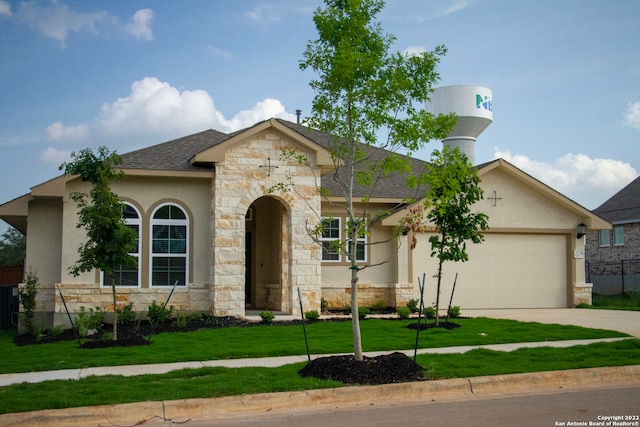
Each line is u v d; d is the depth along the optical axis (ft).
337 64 34.12
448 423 25.94
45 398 28.96
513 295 74.59
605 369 35.37
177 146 66.90
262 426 26.21
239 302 60.08
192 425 26.66
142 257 60.80
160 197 61.62
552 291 75.87
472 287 73.36
